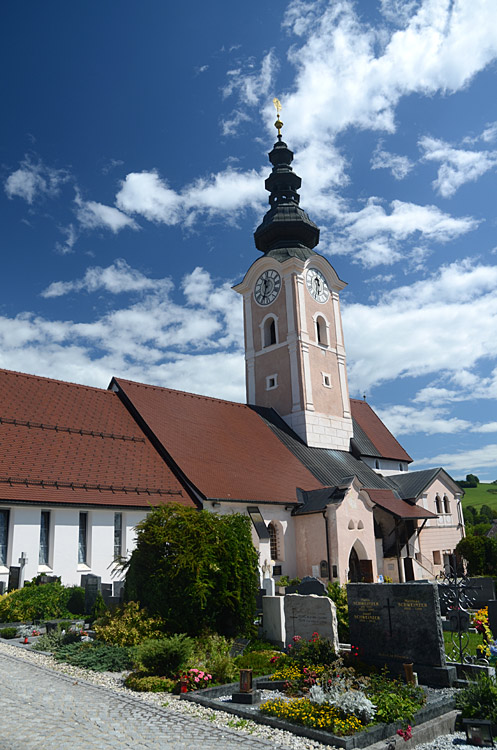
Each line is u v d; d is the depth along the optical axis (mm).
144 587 16922
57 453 26203
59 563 23062
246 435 38719
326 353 47188
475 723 10016
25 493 22703
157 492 27688
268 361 46562
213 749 8516
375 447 50438
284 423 44094
